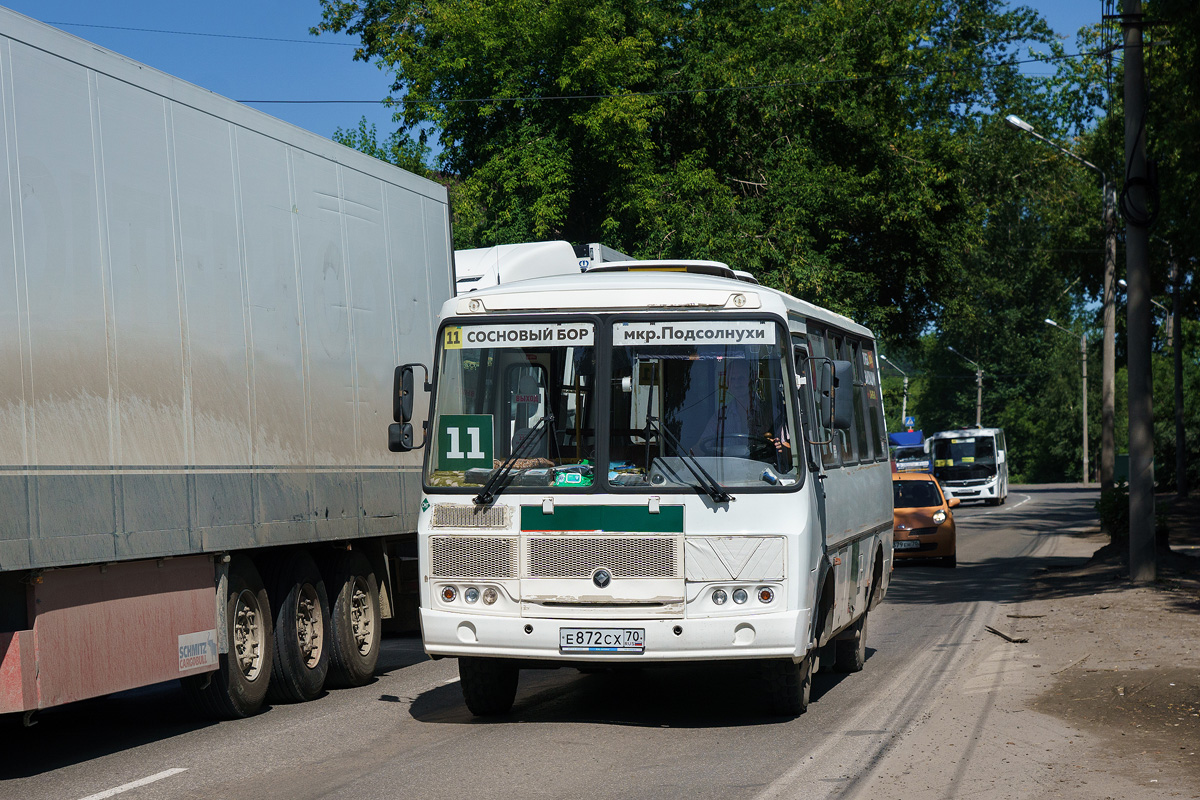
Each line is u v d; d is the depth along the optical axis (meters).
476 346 9.14
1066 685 9.88
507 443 8.94
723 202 31.34
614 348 8.92
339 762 7.82
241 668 9.48
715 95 32.59
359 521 11.09
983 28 50.12
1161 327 48.84
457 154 32.75
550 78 31.09
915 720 8.93
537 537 8.73
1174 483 48.69
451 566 8.88
